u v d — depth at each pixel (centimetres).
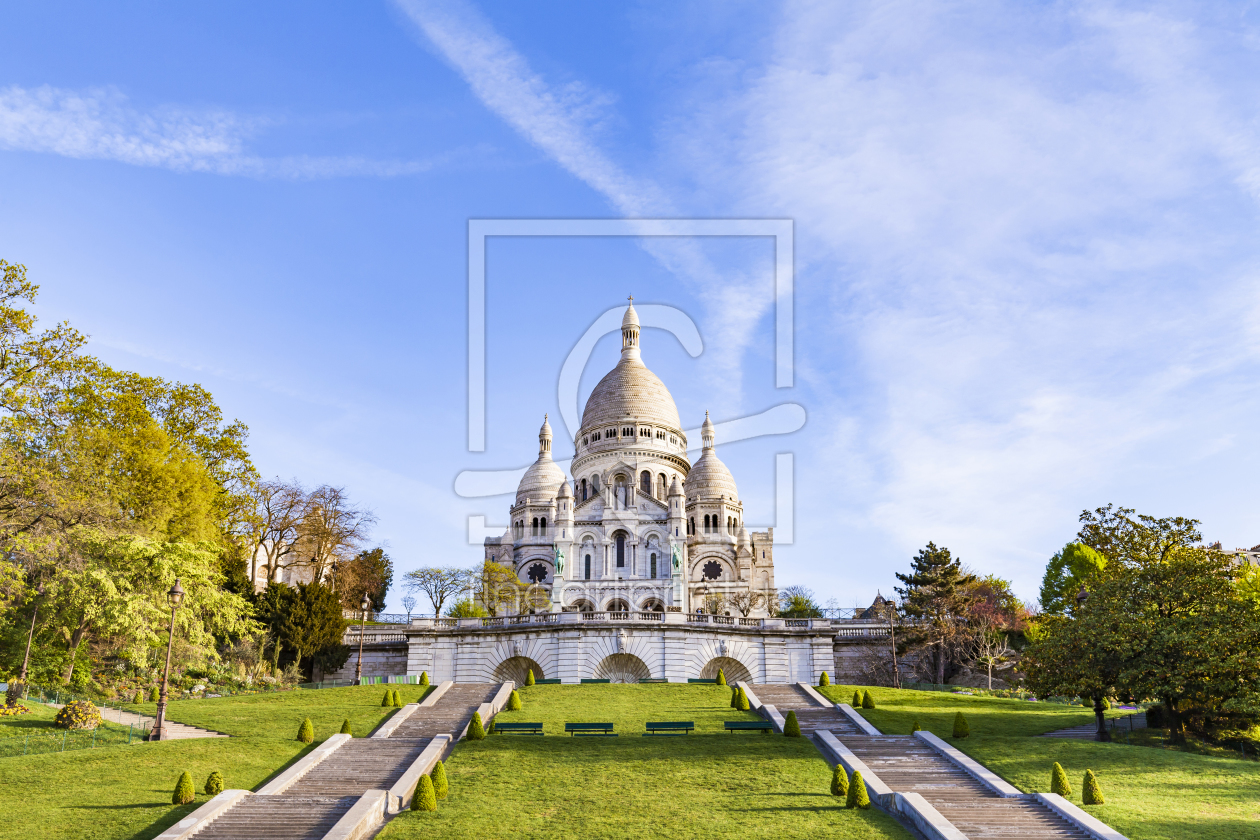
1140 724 5334
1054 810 3531
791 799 3734
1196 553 5703
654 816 3519
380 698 5959
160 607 5884
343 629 7838
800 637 7819
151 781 3828
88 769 3944
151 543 6034
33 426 5778
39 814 3400
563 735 4919
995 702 6225
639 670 7450
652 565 12300
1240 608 4881
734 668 7738
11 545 5312
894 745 4644
